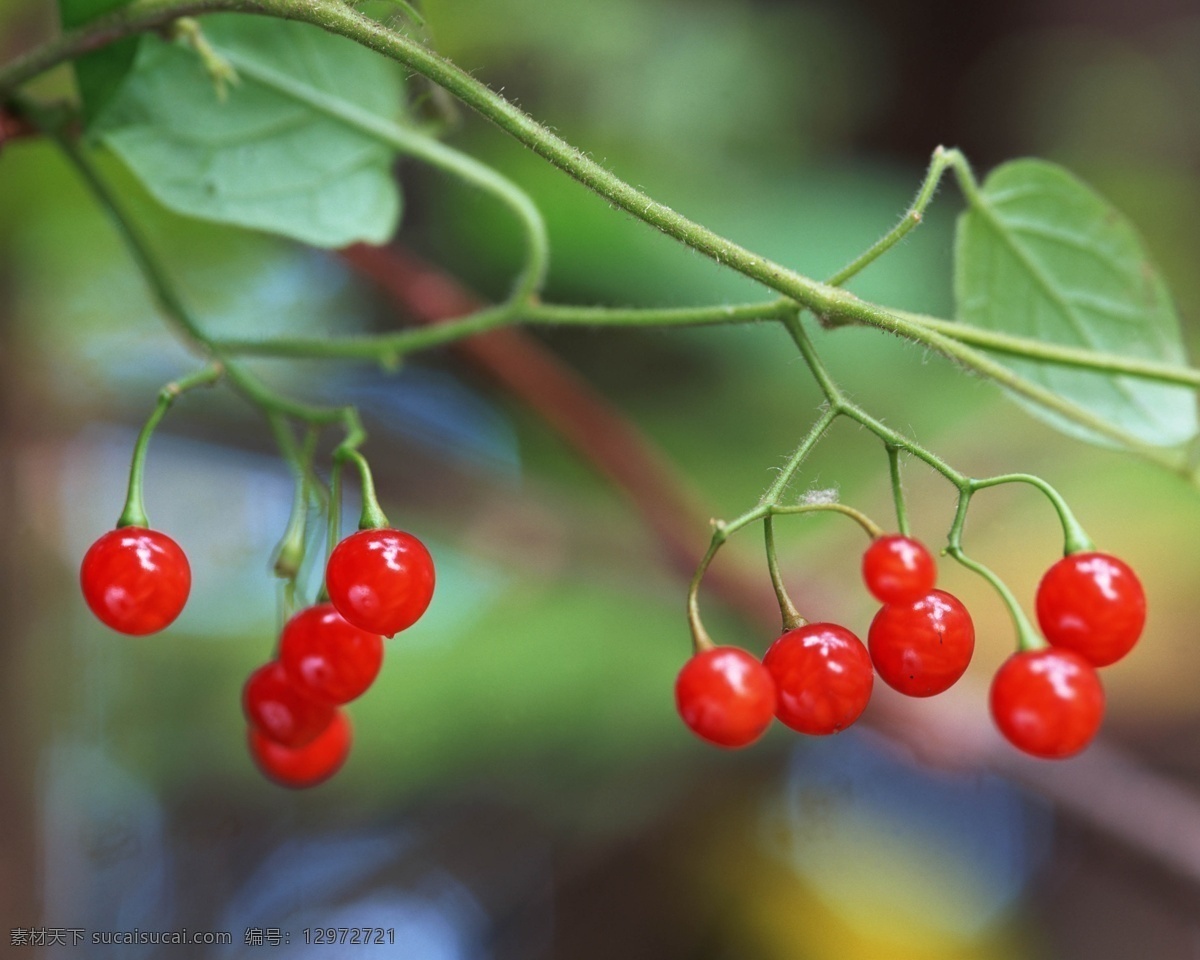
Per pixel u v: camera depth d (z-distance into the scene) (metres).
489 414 0.56
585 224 0.49
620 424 0.44
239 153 0.36
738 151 0.56
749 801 0.55
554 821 0.52
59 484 0.46
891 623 0.32
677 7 0.55
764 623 0.45
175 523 0.52
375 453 0.52
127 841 0.48
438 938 0.50
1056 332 0.37
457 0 0.47
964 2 0.74
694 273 0.50
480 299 0.52
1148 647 0.58
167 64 0.36
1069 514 0.33
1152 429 0.36
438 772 0.50
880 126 0.71
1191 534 0.57
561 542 0.53
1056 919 0.57
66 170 0.41
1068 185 0.36
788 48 0.59
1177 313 0.36
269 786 0.50
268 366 0.52
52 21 0.41
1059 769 0.47
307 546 0.35
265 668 0.34
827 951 0.53
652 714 0.50
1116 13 0.76
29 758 0.40
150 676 0.50
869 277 0.53
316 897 0.50
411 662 0.50
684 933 0.53
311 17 0.32
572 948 0.52
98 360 0.49
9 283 0.42
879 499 0.53
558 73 0.52
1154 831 0.46
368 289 0.52
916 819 0.57
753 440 0.55
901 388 0.55
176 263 0.47
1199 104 0.74
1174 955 0.56
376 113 0.37
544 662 0.50
